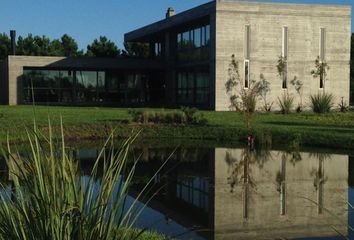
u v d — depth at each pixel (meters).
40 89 45.97
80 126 23.11
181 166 15.70
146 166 15.61
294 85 37.50
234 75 36.44
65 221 3.89
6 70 47.31
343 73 38.41
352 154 18.19
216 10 35.94
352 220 9.36
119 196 4.28
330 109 36.22
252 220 9.37
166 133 23.86
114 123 24.09
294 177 13.77
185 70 43.00
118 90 47.75
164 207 10.22
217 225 8.95
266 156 17.81
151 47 51.72
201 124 25.11
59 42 77.50
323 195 11.55
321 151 19.08
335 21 38.09
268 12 36.84
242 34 36.56
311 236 8.33
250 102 25.58
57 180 4.06
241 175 14.11
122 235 4.36
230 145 21.14
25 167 4.24
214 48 36.28
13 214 4.12
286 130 22.27
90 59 45.72
